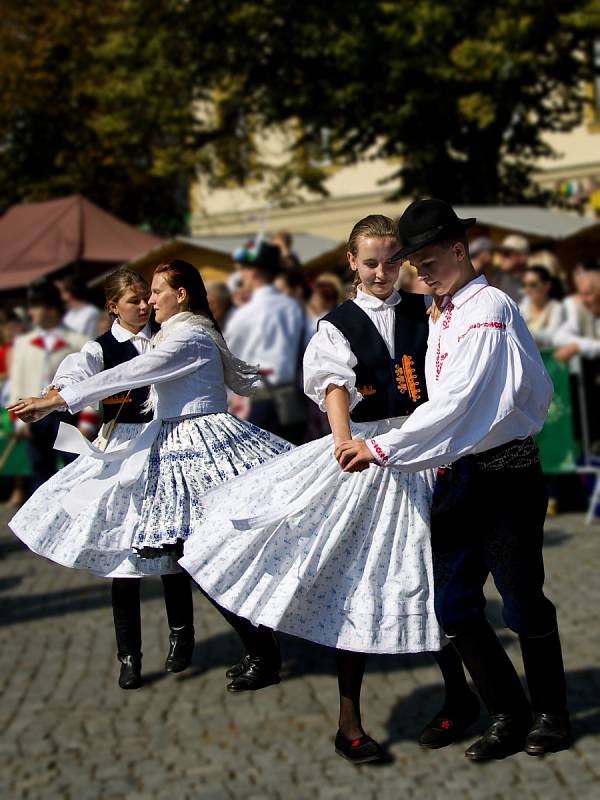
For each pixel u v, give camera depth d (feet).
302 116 59.16
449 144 57.77
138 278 15.28
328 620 11.98
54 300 29.09
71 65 80.69
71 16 79.71
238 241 41.83
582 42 53.78
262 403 23.29
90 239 47.62
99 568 14.38
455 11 51.16
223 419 14.46
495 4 51.26
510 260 27.35
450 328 11.40
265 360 23.13
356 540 12.06
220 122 63.67
